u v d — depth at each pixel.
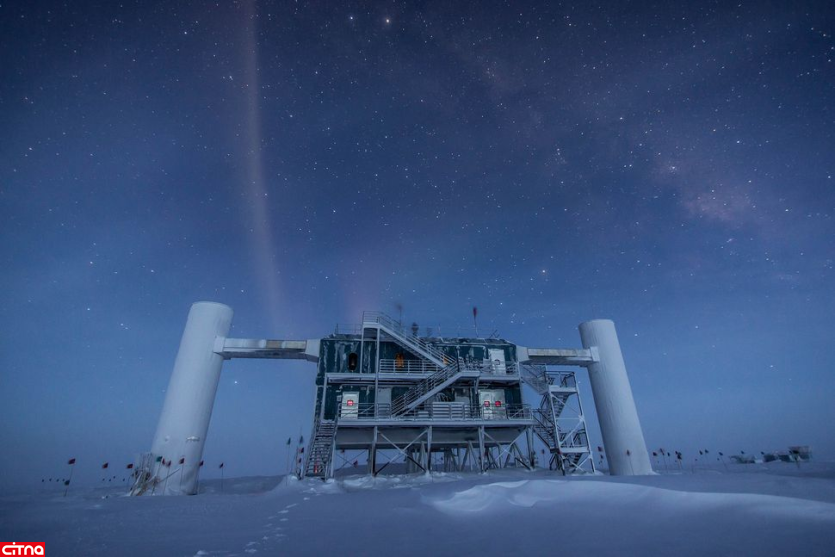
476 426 27.41
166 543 7.26
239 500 15.70
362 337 30.27
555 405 30.12
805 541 5.06
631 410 31.47
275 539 7.31
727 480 10.80
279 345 30.00
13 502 15.92
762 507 6.80
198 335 29.33
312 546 6.57
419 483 22.66
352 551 6.08
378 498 13.01
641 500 8.35
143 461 25.53
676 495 8.06
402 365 30.41
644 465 29.75
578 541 5.95
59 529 9.02
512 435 28.97
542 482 10.47
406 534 7.27
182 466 25.89
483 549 5.81
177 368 28.58
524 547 5.79
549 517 7.97
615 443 30.69
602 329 34.12
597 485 9.60
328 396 28.66
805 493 8.37
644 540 5.73
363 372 29.84
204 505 13.63
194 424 27.23
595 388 33.22
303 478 23.66
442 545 6.20
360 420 25.80
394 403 28.64
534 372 31.44
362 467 40.62
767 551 4.79
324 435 26.42
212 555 6.21
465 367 30.53
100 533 8.46
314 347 30.23
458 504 9.89
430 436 26.45
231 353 29.88
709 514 6.97
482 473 25.98
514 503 9.53
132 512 11.79
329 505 12.28
